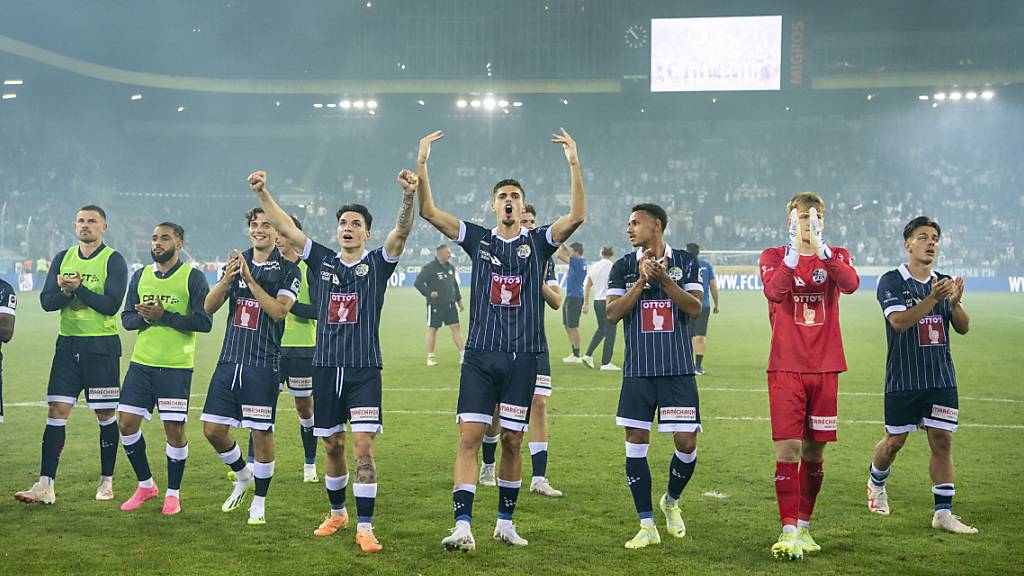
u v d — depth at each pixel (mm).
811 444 5562
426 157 5742
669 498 5746
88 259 6781
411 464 7773
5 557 5180
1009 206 48094
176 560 5145
